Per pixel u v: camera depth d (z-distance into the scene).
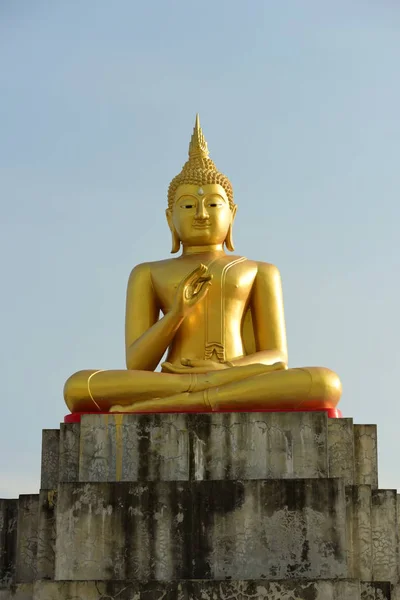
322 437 20.34
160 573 19.06
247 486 19.27
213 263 23.39
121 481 19.84
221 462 20.30
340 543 18.94
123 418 20.58
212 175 24.08
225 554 19.05
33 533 20.81
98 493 19.36
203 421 20.45
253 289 23.61
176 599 18.33
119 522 19.27
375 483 21.14
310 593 18.25
